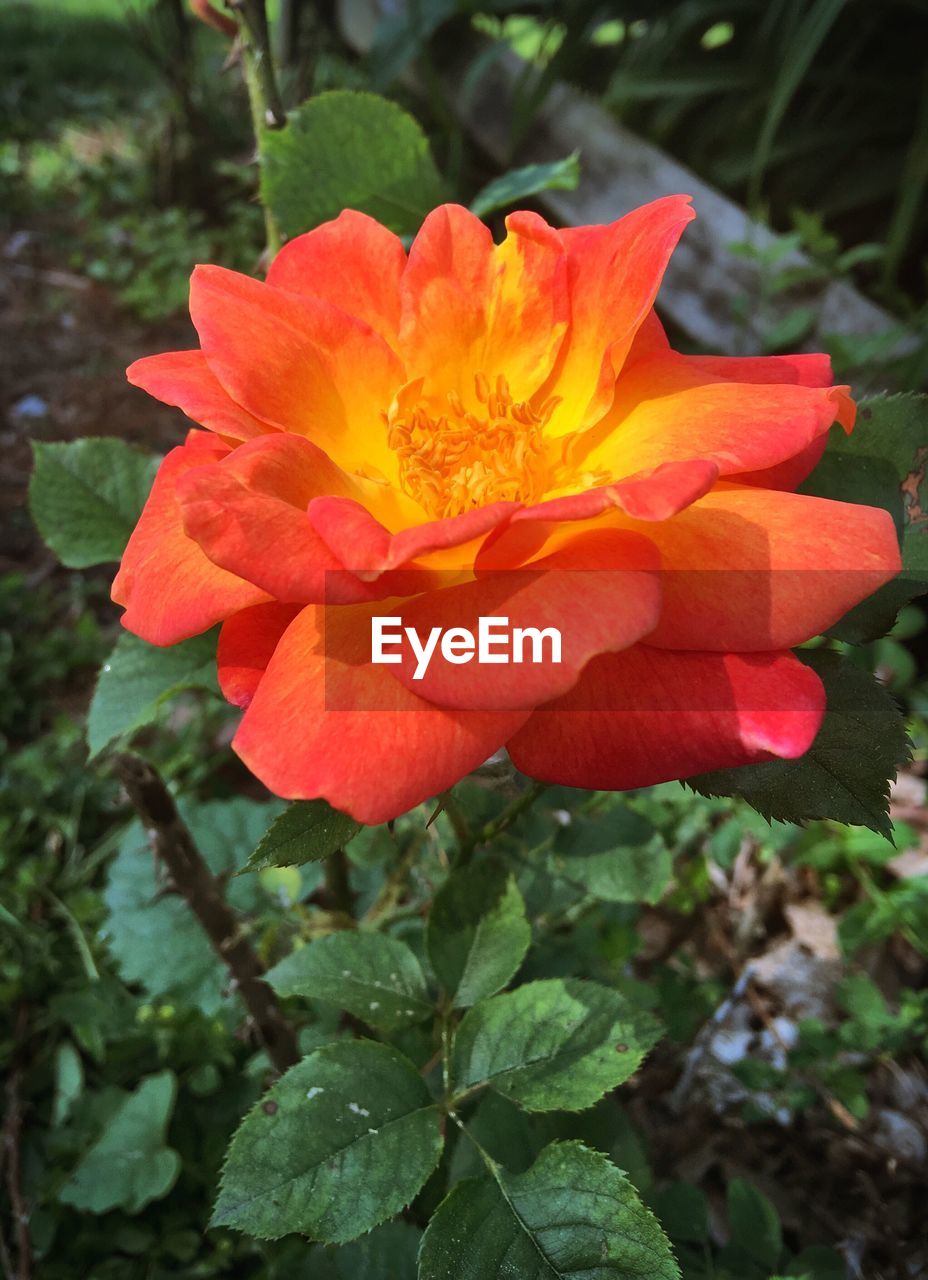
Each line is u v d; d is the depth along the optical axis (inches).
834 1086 10.8
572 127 22.5
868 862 13.2
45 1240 10.7
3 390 24.2
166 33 29.6
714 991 11.3
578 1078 6.0
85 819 14.8
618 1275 5.3
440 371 6.4
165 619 5.1
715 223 20.2
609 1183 5.5
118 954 10.7
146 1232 10.8
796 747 4.7
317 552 4.7
